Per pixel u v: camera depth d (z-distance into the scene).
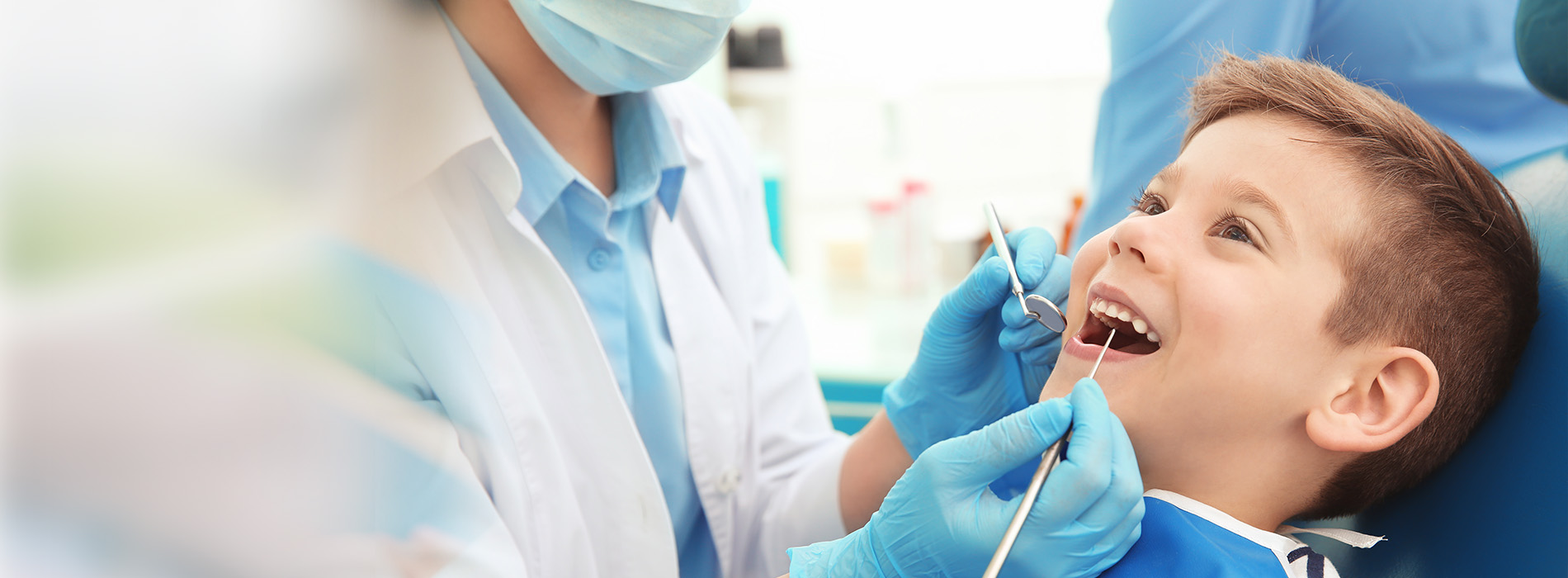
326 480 0.25
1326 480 0.71
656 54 0.83
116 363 0.19
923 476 0.68
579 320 0.88
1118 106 0.98
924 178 2.17
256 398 0.23
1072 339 0.76
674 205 1.04
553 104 0.94
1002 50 2.16
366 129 0.26
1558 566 0.61
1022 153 2.21
